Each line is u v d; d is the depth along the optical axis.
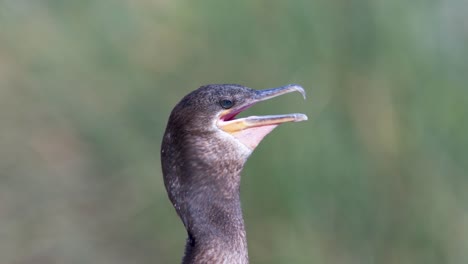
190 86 12.48
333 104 11.80
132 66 12.72
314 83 11.84
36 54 13.06
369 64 11.75
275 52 11.98
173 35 12.54
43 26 13.10
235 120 7.53
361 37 11.77
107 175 13.05
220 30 12.20
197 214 7.39
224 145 7.49
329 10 11.87
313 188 11.73
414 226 11.79
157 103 12.65
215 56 12.30
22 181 13.61
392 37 11.73
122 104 12.80
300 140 11.69
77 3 12.97
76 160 13.23
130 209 13.06
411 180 11.78
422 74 11.70
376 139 11.79
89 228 13.27
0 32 13.16
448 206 11.75
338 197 11.77
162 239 13.00
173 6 12.47
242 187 11.94
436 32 11.85
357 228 11.85
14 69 13.16
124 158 12.82
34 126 13.26
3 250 13.55
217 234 7.36
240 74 12.14
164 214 12.91
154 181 12.80
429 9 11.84
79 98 12.95
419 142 11.72
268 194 11.85
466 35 11.87
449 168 11.73
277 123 7.60
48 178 13.40
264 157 11.80
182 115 7.47
